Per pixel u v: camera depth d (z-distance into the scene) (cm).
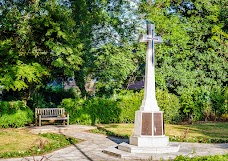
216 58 2423
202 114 2195
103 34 2508
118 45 2516
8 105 1767
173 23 2434
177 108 2125
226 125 1947
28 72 1734
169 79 2369
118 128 1784
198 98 2180
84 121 2014
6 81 1691
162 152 1012
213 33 2459
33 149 1107
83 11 2369
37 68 1812
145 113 1072
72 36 1939
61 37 1889
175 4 2569
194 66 2464
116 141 1325
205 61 2438
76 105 2016
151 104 1089
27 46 1878
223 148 1128
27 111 1844
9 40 1847
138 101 2142
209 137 1416
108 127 1834
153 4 2544
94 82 2562
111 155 1024
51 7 1900
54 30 1814
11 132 1535
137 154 985
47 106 2281
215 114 2311
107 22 2448
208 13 2502
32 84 2086
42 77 2089
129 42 2523
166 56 2383
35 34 1886
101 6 2481
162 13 2491
